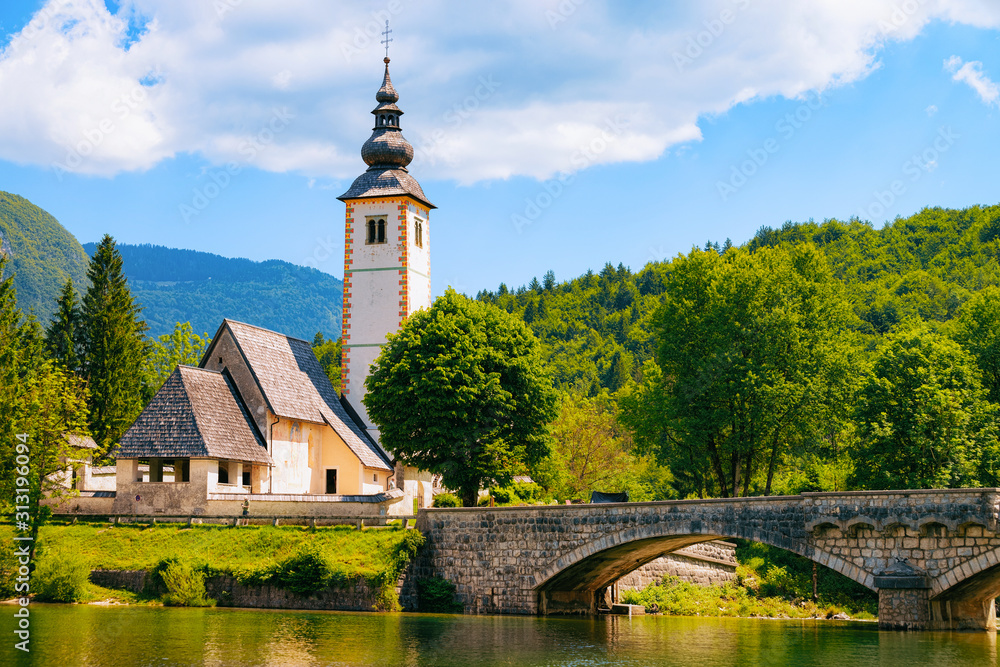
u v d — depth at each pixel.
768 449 74.81
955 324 83.81
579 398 115.19
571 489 100.88
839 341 73.62
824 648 44.66
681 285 74.75
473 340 69.12
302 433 75.44
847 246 195.38
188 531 61.62
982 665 39.19
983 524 45.75
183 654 39.69
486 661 39.75
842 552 49.25
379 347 82.94
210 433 66.69
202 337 113.50
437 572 59.88
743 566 78.38
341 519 62.72
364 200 84.56
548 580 57.22
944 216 194.88
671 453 73.75
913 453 65.50
